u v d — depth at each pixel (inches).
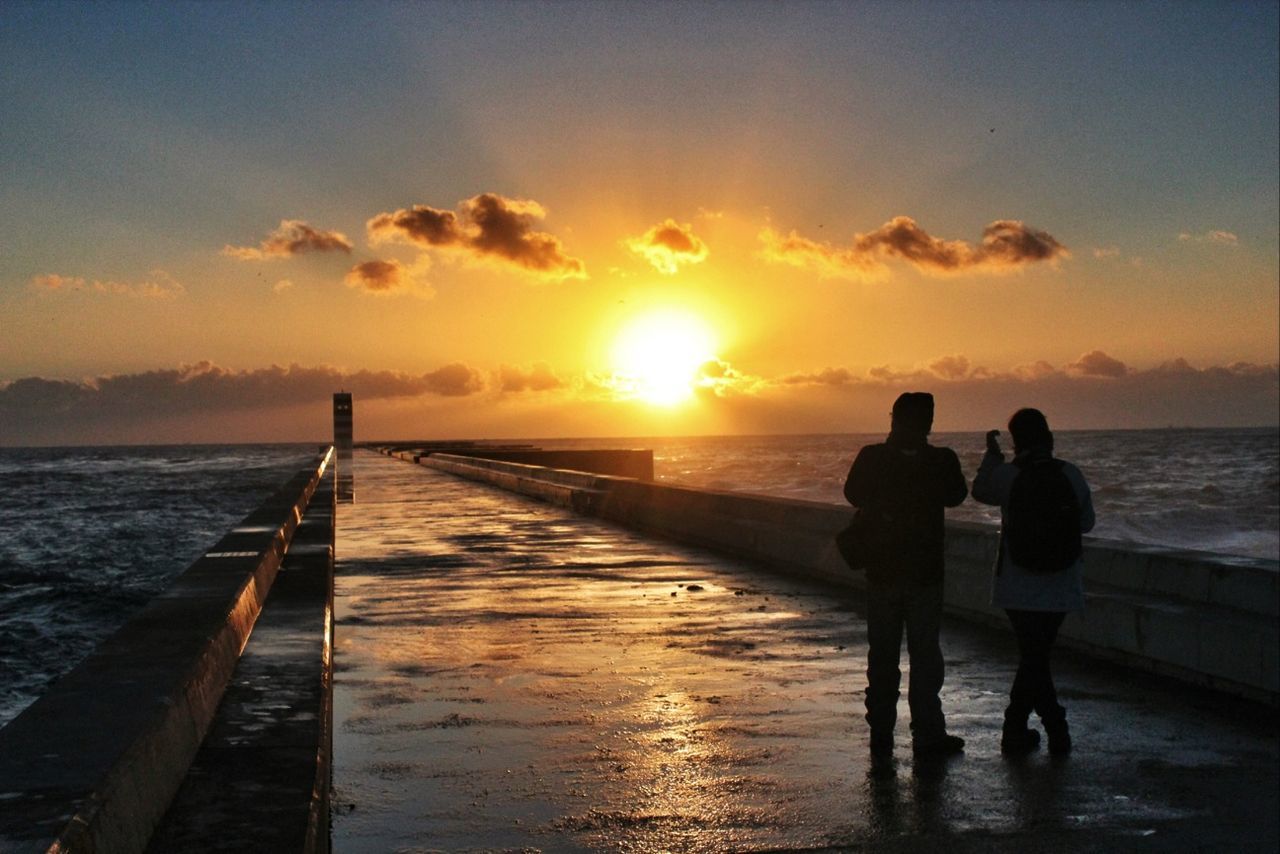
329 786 211.6
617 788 258.7
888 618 286.2
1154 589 398.0
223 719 193.2
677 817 239.8
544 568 669.9
